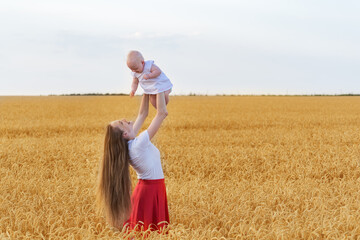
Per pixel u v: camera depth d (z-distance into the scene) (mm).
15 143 16469
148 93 5367
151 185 5473
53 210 6887
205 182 9656
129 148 5301
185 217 6594
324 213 6703
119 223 5426
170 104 55000
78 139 18156
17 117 31781
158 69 5270
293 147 15734
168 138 18125
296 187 8969
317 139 18281
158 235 5254
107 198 5270
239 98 82562
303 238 5641
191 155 13359
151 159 5391
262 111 39312
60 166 12023
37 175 10242
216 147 15773
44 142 17078
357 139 18250
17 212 6352
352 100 68000
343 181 9781
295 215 6434
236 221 6164
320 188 8812
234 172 11688
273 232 5625
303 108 44438
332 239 5531
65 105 51844
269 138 18547
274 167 12594
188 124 25438
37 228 5758
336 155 13383
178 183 9938
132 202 5562
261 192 8242
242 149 14969
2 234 5500
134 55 5227
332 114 34656
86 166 12125
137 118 5754
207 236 5438
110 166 5242
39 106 48906
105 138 5297
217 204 7250
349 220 6113
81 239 5418
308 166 11711
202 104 54812
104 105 52344
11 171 10742
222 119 28953
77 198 7492
